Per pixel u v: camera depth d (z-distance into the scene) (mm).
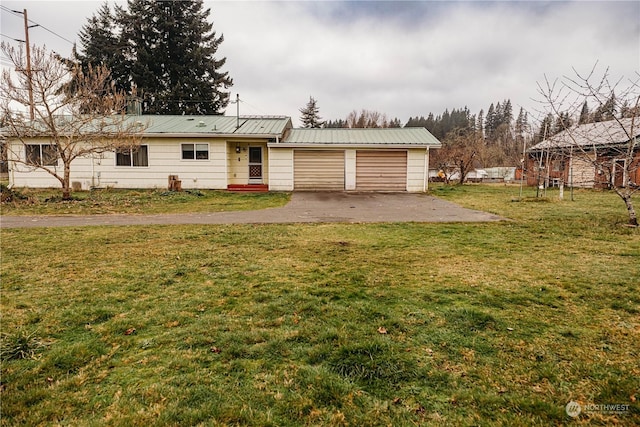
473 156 23016
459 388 2014
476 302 3191
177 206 10602
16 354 2369
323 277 3941
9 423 1755
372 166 15891
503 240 5828
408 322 2809
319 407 1876
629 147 6910
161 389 2016
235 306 3170
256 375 2152
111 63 27812
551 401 1889
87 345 2502
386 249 5277
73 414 1823
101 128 12109
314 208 10242
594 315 2910
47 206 10219
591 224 7086
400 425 1738
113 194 13297
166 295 3453
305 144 15445
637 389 1969
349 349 2396
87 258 4805
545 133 12211
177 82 28641
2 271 4207
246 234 6445
